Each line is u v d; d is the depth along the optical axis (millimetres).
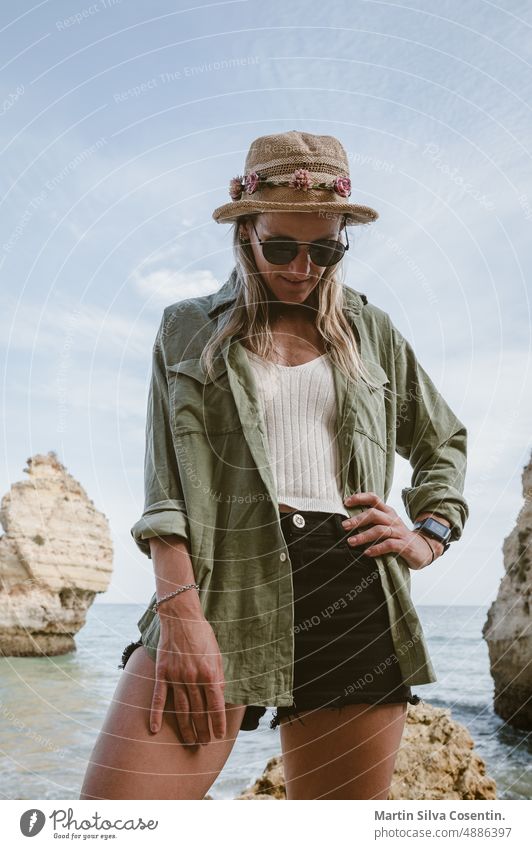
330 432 2094
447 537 2211
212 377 2035
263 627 1932
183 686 1852
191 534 1944
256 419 2004
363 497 2066
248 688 1913
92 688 11148
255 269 2119
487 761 7688
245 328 2102
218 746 1910
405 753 3756
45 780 7742
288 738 2072
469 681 12703
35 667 12000
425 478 2312
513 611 9133
